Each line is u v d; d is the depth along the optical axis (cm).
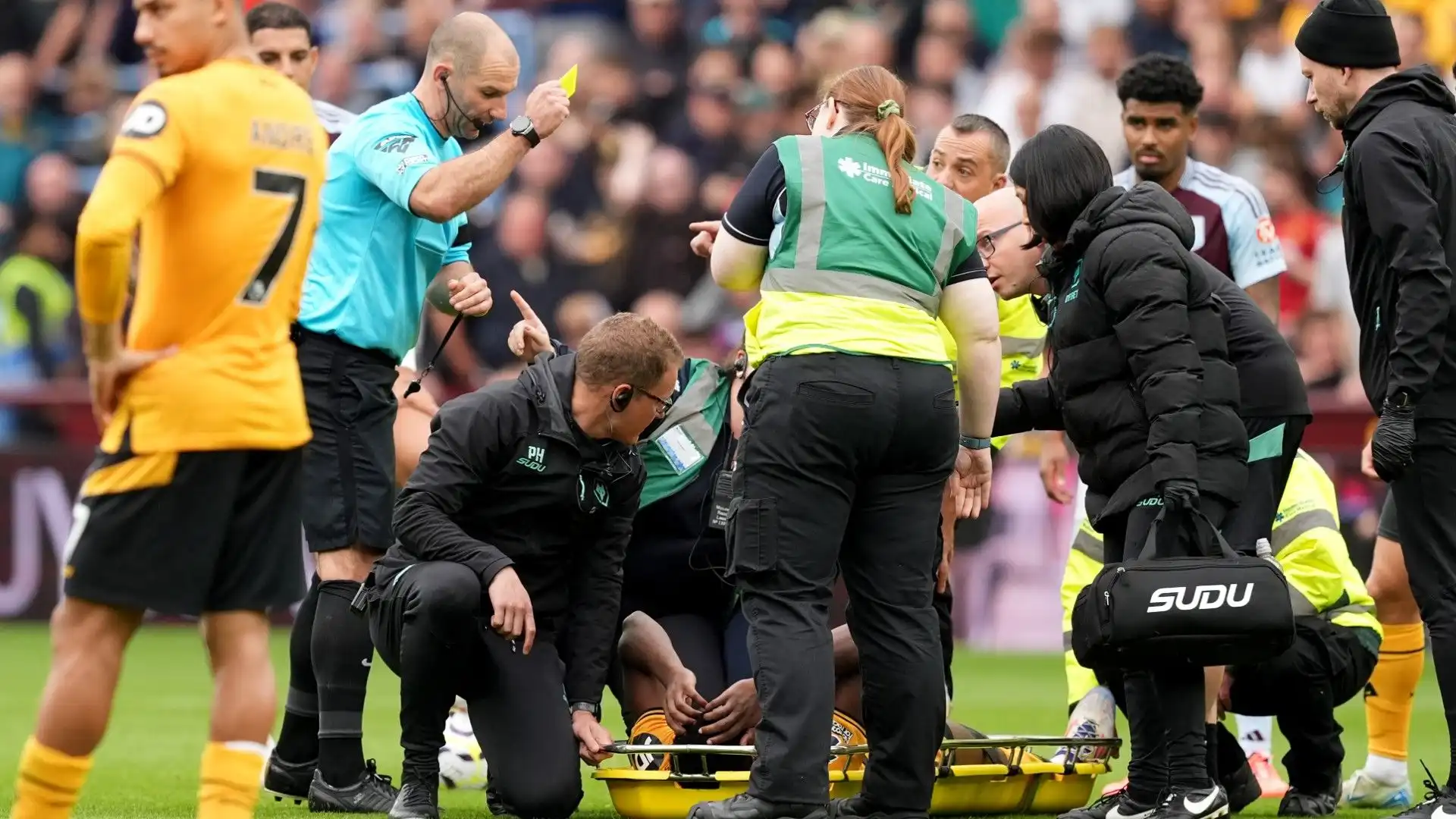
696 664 2148
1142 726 1956
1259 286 2700
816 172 1828
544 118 2188
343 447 2202
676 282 5372
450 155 2325
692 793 1955
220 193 1509
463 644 1919
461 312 2270
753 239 1855
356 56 6159
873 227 1823
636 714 2122
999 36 6309
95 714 1530
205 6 1534
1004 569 4656
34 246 5544
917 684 1825
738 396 2098
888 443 1806
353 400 2216
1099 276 1911
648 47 6125
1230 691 2264
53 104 6369
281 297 1567
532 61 6350
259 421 1537
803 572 1802
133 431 1506
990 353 1927
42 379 5456
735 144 5666
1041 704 3541
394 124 2219
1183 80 2634
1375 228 1998
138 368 1498
